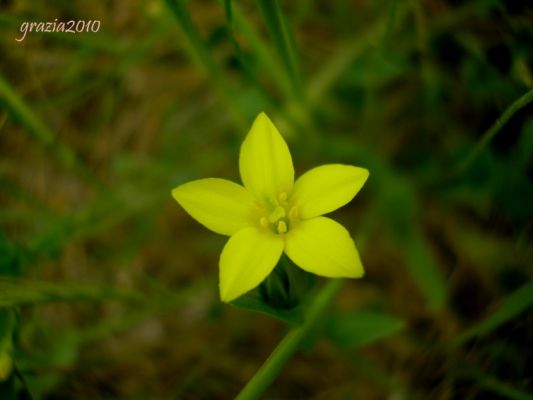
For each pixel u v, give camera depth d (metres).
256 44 0.08
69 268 0.09
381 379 0.08
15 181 0.09
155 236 0.09
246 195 0.06
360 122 0.09
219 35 0.08
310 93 0.09
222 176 0.09
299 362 0.09
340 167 0.06
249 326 0.09
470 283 0.08
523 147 0.08
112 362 0.09
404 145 0.09
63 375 0.08
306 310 0.07
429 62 0.08
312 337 0.07
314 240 0.06
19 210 0.09
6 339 0.06
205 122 0.10
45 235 0.08
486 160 0.08
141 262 0.09
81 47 0.09
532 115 0.08
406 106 0.09
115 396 0.08
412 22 0.08
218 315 0.09
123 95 0.10
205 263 0.09
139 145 0.10
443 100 0.08
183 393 0.08
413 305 0.09
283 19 0.07
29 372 0.08
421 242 0.08
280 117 0.09
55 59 0.09
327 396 0.08
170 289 0.09
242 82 0.09
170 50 0.10
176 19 0.07
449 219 0.09
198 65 0.08
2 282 0.06
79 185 0.10
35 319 0.08
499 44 0.08
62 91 0.09
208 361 0.09
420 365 0.08
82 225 0.08
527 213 0.08
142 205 0.09
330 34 0.09
